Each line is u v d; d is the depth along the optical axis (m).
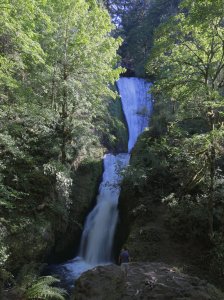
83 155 18.95
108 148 22.77
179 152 12.29
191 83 11.79
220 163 14.25
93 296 5.93
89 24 14.22
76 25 14.02
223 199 12.54
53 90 14.12
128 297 5.71
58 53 13.62
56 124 14.93
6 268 10.82
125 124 26.61
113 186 17.22
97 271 6.54
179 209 13.77
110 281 6.25
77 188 17.27
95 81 14.51
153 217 14.67
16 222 12.08
